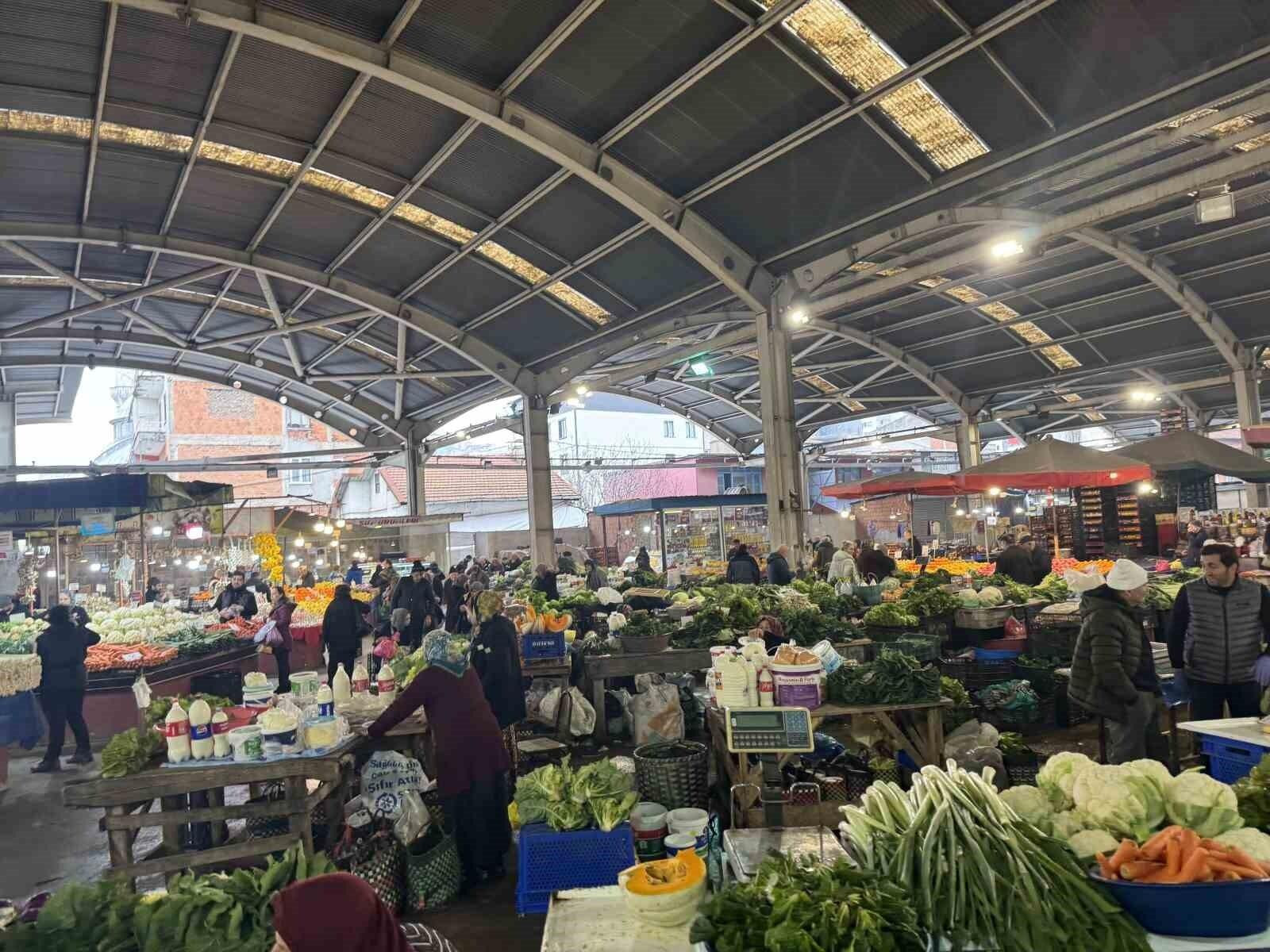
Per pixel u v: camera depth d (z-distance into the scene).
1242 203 14.40
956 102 10.42
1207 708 5.13
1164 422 20.42
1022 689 7.98
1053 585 10.33
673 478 41.88
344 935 2.10
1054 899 2.01
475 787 4.96
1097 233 15.36
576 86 11.16
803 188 12.71
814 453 34.78
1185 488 16.89
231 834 6.27
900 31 9.47
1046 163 10.76
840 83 10.43
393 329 21.86
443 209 15.03
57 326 20.55
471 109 11.12
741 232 14.11
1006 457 11.21
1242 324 19.27
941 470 49.97
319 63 11.14
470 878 4.92
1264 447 11.38
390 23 10.15
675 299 16.67
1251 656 5.00
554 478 42.03
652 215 13.10
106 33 10.26
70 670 8.68
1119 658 4.79
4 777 7.86
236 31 9.87
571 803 4.55
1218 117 9.91
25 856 6.07
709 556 25.28
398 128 12.62
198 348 21.03
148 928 2.72
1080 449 10.81
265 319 21.25
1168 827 2.27
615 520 29.41
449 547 28.62
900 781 5.46
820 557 18.78
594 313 18.36
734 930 2.02
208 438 39.41
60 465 24.36
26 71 10.80
